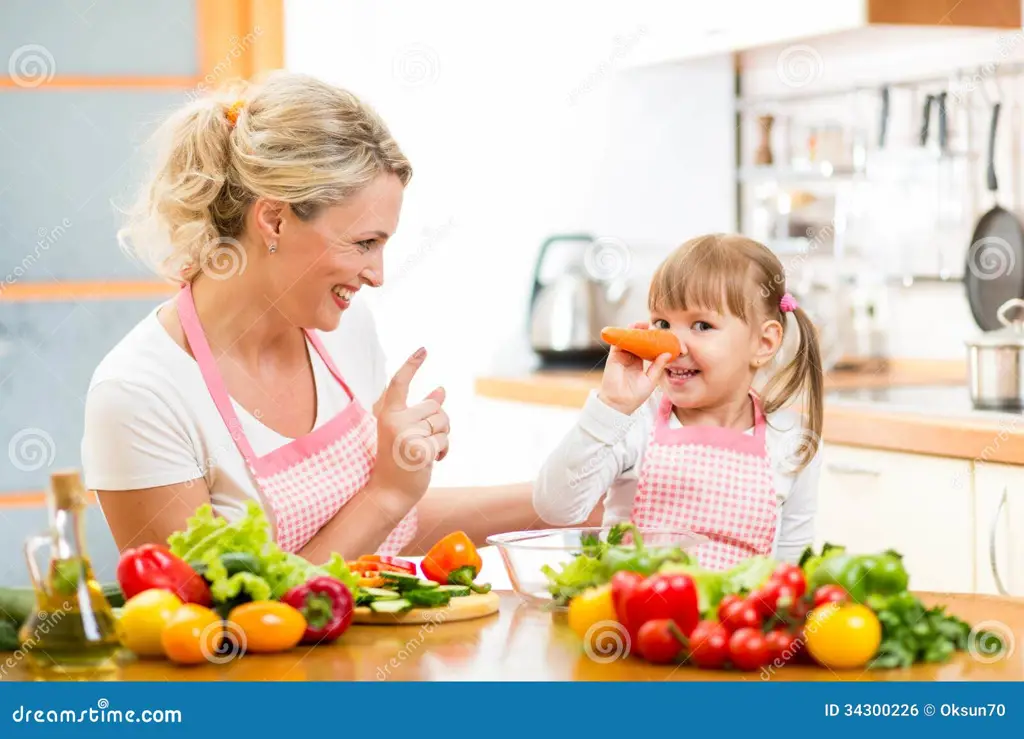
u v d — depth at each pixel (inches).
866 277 156.6
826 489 125.9
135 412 75.5
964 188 144.3
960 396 131.0
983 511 110.0
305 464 80.4
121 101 159.3
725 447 87.4
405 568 67.5
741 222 171.5
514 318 172.9
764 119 165.8
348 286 76.7
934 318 150.0
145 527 76.4
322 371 83.7
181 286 82.1
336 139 73.5
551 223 171.9
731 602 53.1
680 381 87.0
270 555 58.6
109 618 54.2
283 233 74.6
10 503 159.0
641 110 171.9
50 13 157.4
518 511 91.8
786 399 90.4
